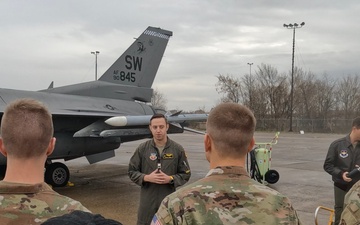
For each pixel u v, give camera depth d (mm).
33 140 1852
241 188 1872
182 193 1870
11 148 1846
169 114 11391
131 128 10711
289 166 15141
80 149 11086
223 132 1966
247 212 1786
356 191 2594
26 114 1880
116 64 13562
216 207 1793
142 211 4820
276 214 1800
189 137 38125
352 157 5262
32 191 1825
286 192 9891
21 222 1728
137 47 14023
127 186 10953
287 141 30172
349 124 48250
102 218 1371
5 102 9664
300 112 59781
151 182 4703
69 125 10797
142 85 14195
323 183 11258
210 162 2092
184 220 1771
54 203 1830
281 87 58250
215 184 1886
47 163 10672
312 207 8227
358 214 2520
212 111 2078
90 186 10945
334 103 61531
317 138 34812
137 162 4906
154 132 4898
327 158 5465
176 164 4902
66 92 12195
